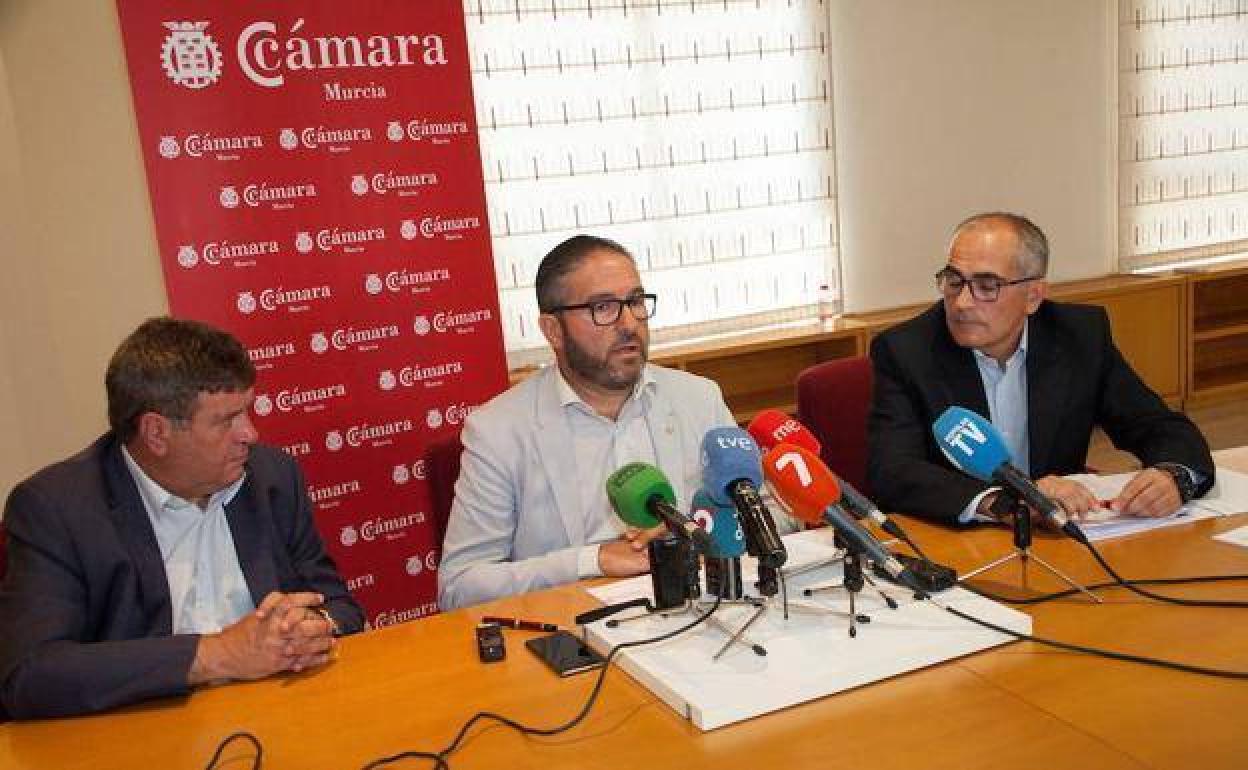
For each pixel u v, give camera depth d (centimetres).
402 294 361
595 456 220
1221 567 165
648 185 434
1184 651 138
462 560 212
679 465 223
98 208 343
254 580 187
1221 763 112
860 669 135
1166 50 520
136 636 173
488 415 221
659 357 419
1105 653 139
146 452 174
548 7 409
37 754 137
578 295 207
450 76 359
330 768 127
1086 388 238
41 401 328
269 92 337
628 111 426
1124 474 215
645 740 127
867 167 477
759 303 459
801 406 266
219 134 332
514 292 419
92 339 346
